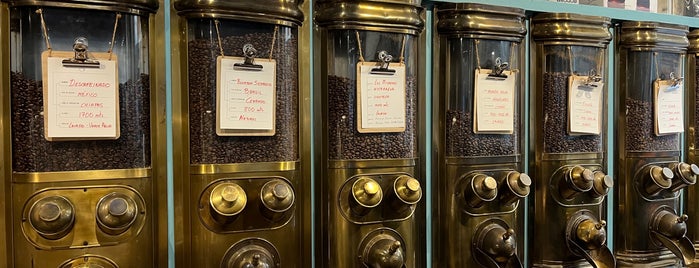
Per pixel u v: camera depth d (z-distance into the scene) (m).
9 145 1.17
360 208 1.38
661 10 2.00
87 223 1.17
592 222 1.66
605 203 1.79
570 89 1.67
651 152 1.82
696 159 1.96
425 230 1.58
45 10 1.14
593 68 1.71
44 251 1.14
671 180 1.81
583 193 1.70
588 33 1.68
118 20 1.20
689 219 1.99
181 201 1.30
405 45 1.46
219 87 1.27
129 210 1.17
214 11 1.26
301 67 1.44
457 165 1.55
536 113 1.70
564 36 1.66
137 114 1.23
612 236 1.88
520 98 1.64
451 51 1.56
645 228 1.83
